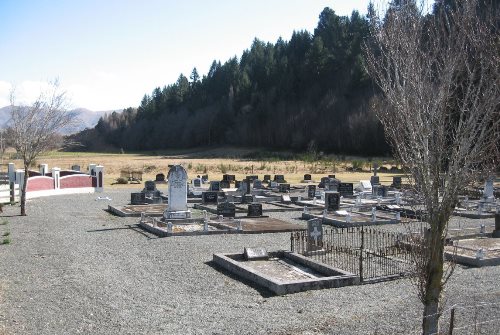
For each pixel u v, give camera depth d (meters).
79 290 12.40
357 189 39.88
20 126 28.39
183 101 170.25
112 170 69.12
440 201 7.15
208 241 19.06
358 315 10.34
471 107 6.89
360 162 77.19
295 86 127.88
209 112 150.12
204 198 31.12
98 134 176.50
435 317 7.06
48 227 22.41
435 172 6.91
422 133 6.92
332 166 73.25
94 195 38.62
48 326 9.85
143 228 22.19
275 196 36.31
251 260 15.71
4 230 21.48
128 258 16.05
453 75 7.31
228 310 10.91
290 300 11.64
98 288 12.58
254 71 149.12
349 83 112.94
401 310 10.46
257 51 162.25
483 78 6.80
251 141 129.38
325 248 16.80
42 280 13.32
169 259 15.91
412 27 7.40
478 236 19.66
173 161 91.94
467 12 7.29
